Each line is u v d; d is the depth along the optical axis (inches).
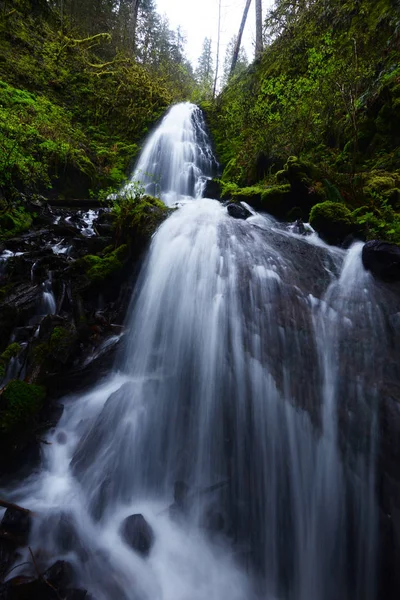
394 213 198.1
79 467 128.5
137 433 137.6
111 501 122.2
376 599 97.6
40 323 173.0
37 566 100.2
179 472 130.0
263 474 119.1
